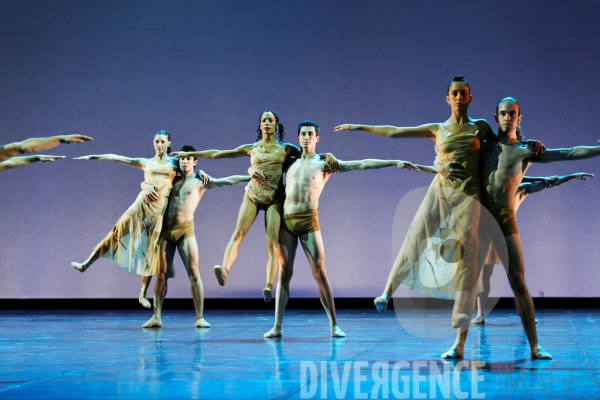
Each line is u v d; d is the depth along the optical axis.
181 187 6.89
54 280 9.98
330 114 9.56
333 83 9.55
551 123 9.16
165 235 6.87
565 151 4.27
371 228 9.54
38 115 9.92
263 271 9.80
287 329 6.47
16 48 9.93
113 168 9.88
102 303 9.99
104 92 9.84
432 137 4.52
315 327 6.65
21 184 9.98
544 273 9.31
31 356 4.65
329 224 9.60
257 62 9.66
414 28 9.39
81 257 9.95
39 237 9.97
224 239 9.80
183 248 6.85
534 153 4.26
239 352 4.76
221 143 9.72
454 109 4.41
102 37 9.84
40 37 9.91
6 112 9.95
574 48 9.11
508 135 4.32
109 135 9.84
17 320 7.78
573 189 9.21
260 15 9.66
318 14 9.56
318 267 5.72
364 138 9.54
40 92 9.91
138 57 9.80
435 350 4.77
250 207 5.79
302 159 5.78
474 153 4.32
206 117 9.73
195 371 3.93
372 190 9.54
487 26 9.25
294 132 9.62
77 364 4.26
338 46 9.53
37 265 9.99
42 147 4.93
